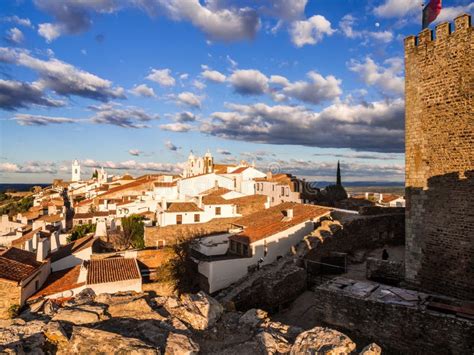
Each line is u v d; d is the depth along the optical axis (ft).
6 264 91.45
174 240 153.28
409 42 67.82
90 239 148.66
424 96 64.80
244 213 179.52
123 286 94.07
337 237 97.45
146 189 294.25
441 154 61.67
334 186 204.13
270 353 35.81
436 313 48.03
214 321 43.55
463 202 58.13
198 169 304.50
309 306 73.41
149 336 37.14
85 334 35.09
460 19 58.75
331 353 30.83
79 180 566.77
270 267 94.07
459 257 58.59
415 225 65.92
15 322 39.37
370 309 53.47
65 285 96.99
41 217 259.60
